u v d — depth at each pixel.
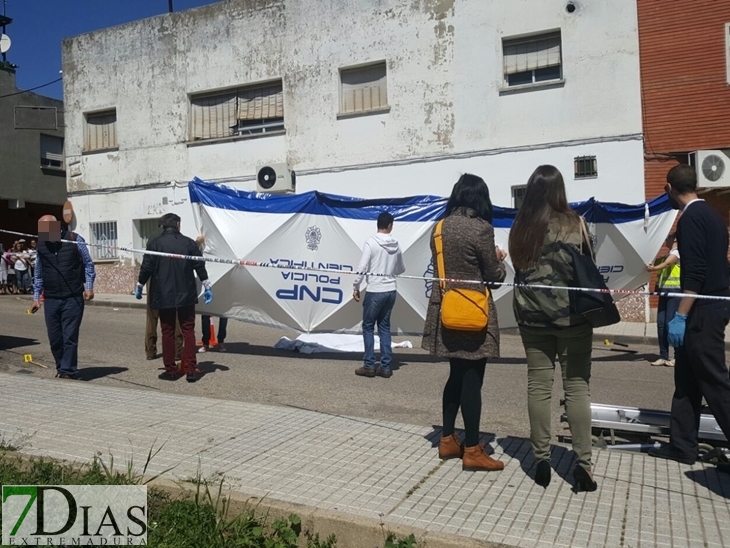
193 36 19.44
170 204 20.02
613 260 10.06
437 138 16.28
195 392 7.48
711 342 4.37
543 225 4.13
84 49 21.16
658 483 4.36
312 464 4.65
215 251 9.42
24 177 26.23
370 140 17.09
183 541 3.59
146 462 4.49
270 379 8.26
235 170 18.98
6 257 23.05
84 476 4.18
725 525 3.73
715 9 13.92
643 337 12.31
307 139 17.89
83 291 7.93
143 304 18.31
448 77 16.11
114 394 6.62
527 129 15.38
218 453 4.86
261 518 3.85
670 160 14.30
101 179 21.12
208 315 9.72
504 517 3.82
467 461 4.55
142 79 20.30
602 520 3.79
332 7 17.44
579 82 14.88
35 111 26.59
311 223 9.26
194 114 19.80
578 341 4.14
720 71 13.95
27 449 4.83
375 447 5.05
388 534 3.61
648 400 7.61
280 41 18.20
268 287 9.34
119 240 20.89
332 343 10.52
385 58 16.81
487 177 15.78
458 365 4.74
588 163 14.84
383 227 8.45
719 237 4.41
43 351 10.16
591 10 14.73
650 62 14.38
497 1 15.53
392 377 8.50
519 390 7.92
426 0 16.28
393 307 9.05
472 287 4.39
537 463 4.31
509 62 15.66
